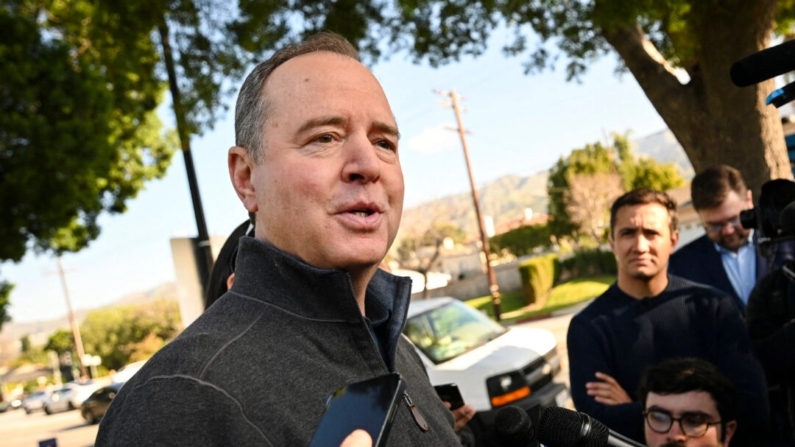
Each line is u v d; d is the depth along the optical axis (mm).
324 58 1171
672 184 37906
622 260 2555
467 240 61938
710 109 4918
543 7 6277
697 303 2512
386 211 1158
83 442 15078
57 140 10359
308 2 6504
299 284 1093
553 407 1237
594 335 2559
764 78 1178
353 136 1126
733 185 3070
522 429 1182
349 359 1093
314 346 1071
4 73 9906
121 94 11727
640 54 5258
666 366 2166
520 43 6484
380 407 715
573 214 36344
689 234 25453
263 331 1042
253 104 1170
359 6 6586
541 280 28734
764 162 4734
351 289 1094
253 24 6574
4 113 10203
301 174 1090
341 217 1093
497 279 37219
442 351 6129
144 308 63000
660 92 5160
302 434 952
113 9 7129
